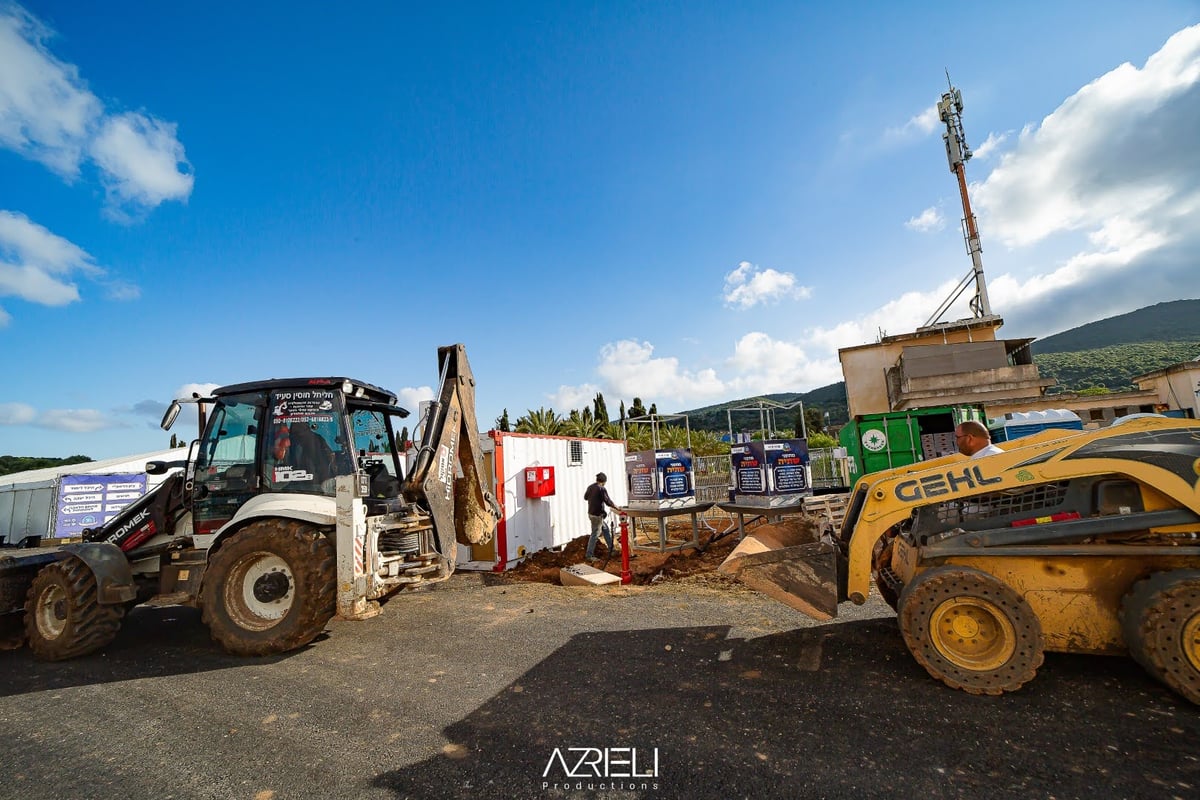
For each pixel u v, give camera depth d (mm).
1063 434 4488
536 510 10898
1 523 17125
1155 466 3502
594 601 6812
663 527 9461
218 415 5914
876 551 5168
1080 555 3611
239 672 4727
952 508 4211
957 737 3088
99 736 3586
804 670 4160
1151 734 3016
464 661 4789
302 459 5609
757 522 10625
